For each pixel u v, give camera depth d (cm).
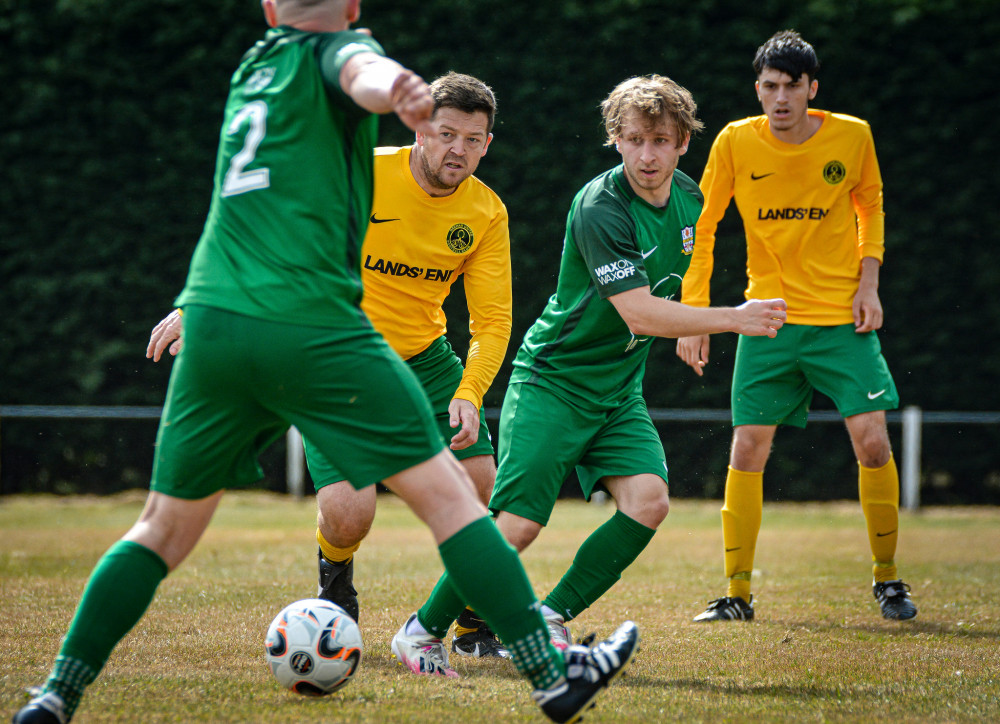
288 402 869
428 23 3959
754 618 1709
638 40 3925
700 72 3909
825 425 3991
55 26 3953
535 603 902
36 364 4003
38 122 3991
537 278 3988
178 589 1858
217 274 866
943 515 3831
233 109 902
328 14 912
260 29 3975
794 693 1125
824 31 3891
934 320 3978
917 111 3928
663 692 1126
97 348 4000
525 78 3969
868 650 1402
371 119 913
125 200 4000
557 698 891
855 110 3922
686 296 1870
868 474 1769
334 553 1413
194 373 866
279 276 851
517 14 3959
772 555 2652
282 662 1066
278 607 1659
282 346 844
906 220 3966
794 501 4012
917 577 2206
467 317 3944
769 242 1833
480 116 1331
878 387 1769
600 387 1328
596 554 1287
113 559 894
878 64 3909
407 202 1384
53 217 3997
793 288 1823
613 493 1337
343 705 1028
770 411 1794
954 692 1127
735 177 1841
